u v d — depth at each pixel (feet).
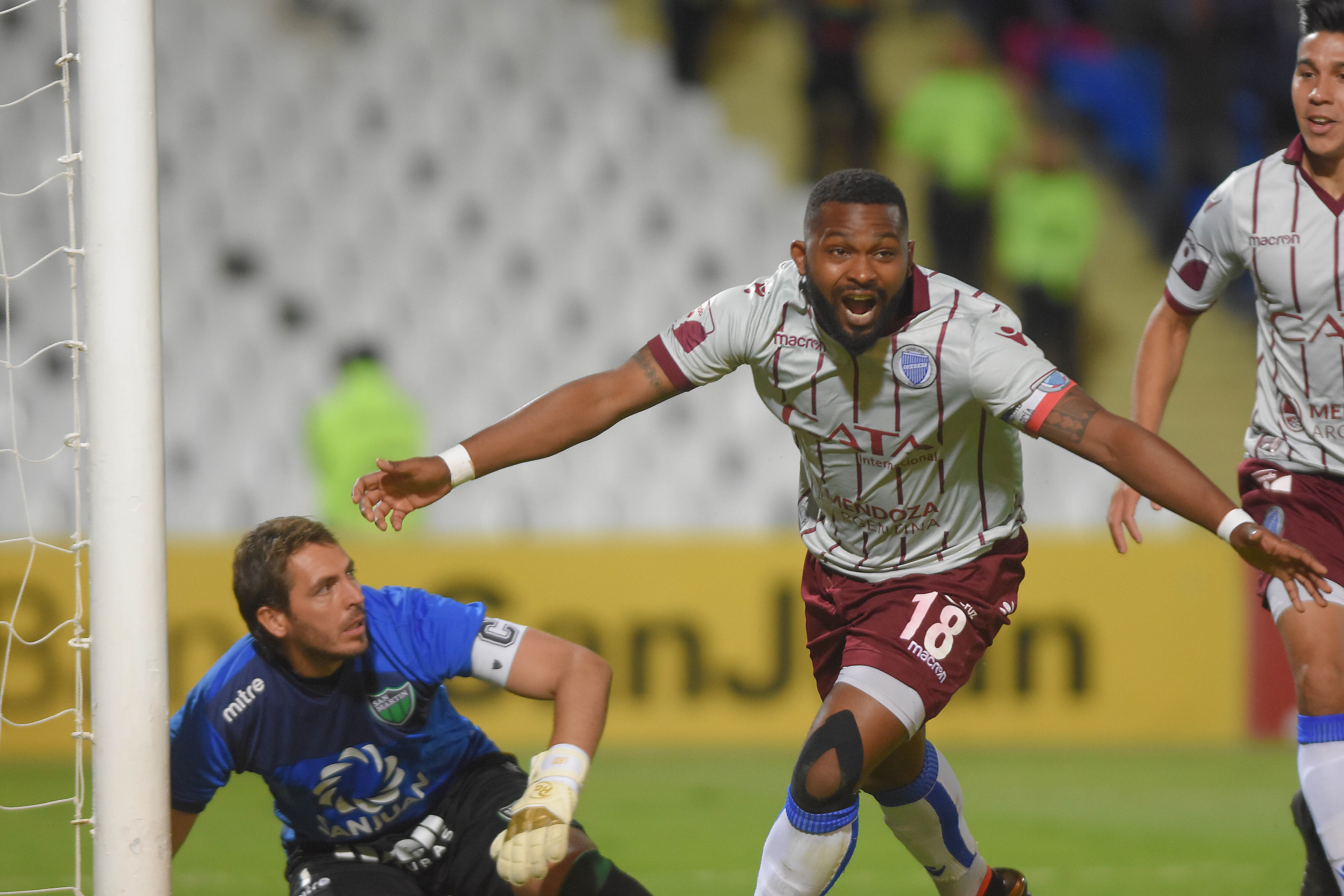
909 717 37.01
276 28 145.89
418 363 131.54
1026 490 120.26
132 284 34.35
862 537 39.52
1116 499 41.93
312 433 113.50
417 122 143.95
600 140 146.20
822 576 41.06
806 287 36.04
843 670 38.24
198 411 125.49
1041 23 151.43
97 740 34.30
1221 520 33.35
